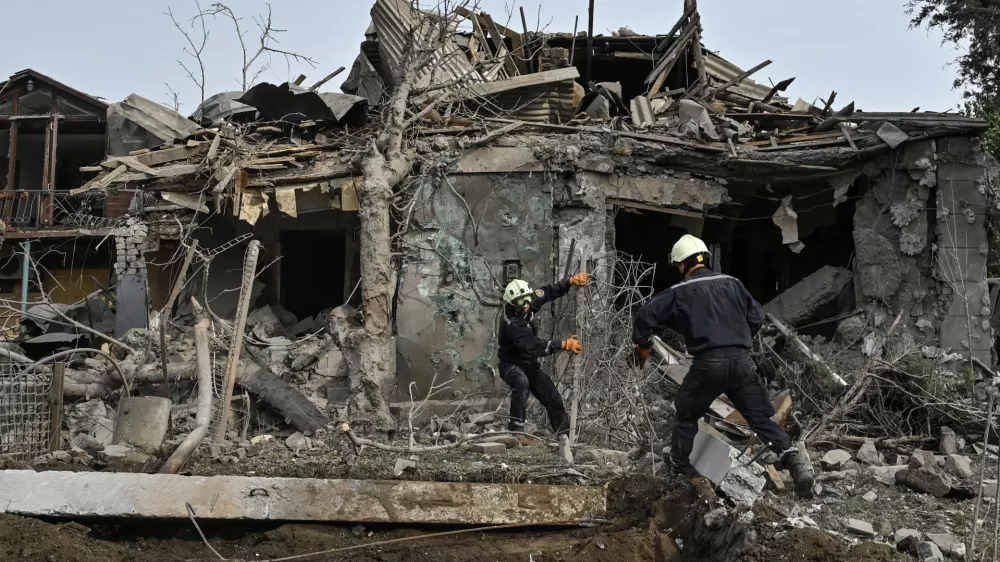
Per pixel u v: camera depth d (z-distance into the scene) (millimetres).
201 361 6738
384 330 7852
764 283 12445
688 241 5395
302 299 12461
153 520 4914
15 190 19188
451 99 10070
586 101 11336
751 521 4512
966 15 17516
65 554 4543
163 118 13094
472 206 9273
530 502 5117
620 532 4902
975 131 8977
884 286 9242
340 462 5961
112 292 13555
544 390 7078
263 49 11078
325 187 9602
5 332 12906
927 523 4676
